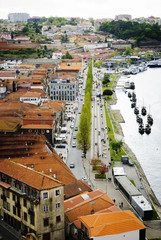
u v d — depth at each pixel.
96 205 138.38
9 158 167.62
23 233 133.12
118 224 117.00
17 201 134.62
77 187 161.00
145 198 175.12
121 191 187.00
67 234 131.88
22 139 194.38
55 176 152.62
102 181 199.38
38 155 179.12
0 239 128.88
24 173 135.25
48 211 125.44
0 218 146.88
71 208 137.12
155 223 159.50
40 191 122.69
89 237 113.31
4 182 141.88
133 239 116.69
